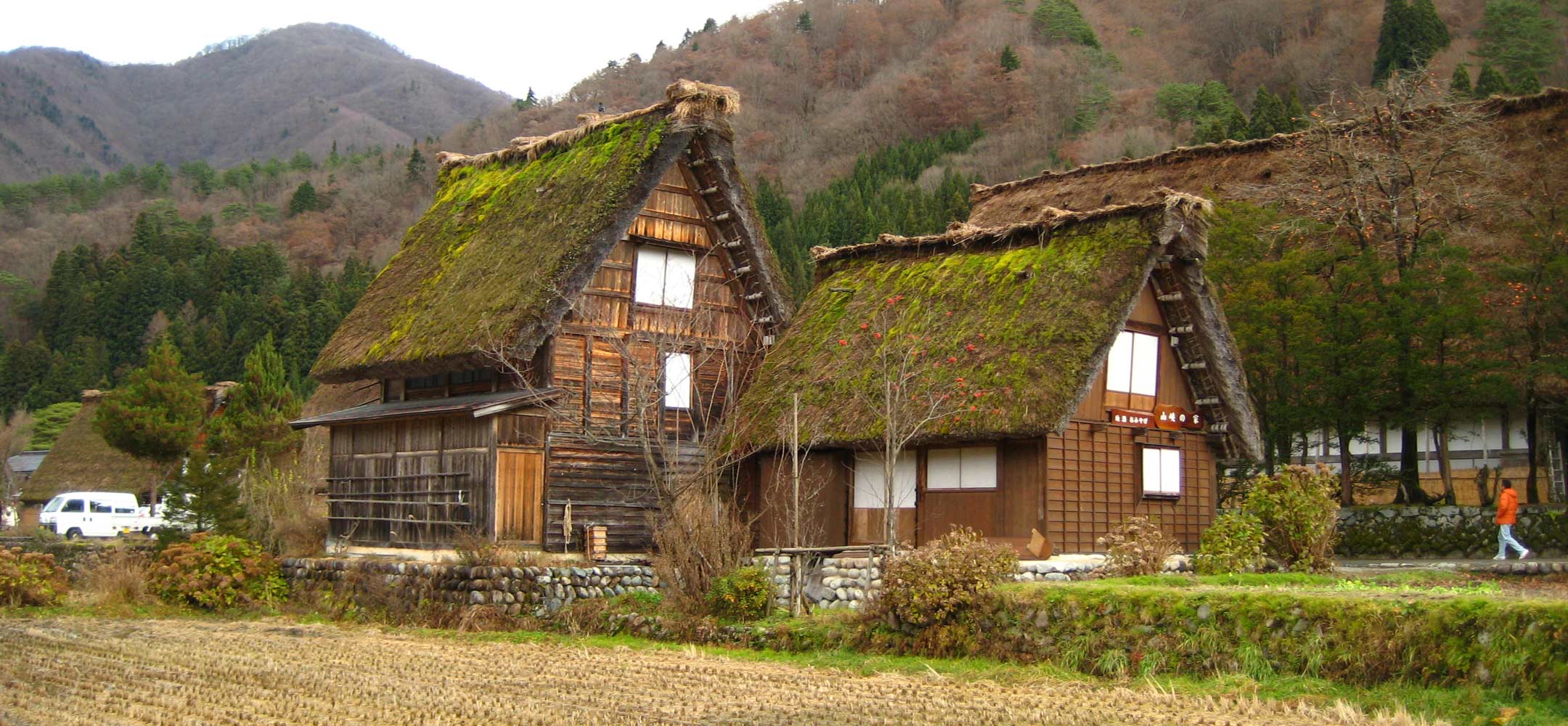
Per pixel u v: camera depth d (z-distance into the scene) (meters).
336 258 85.12
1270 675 11.06
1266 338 23.97
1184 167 30.06
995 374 18.31
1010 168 74.50
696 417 22.47
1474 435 29.22
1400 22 61.84
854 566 17.14
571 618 17.41
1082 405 19.14
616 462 21.20
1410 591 12.67
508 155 25.30
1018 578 16.70
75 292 72.00
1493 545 22.06
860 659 13.49
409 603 19.06
